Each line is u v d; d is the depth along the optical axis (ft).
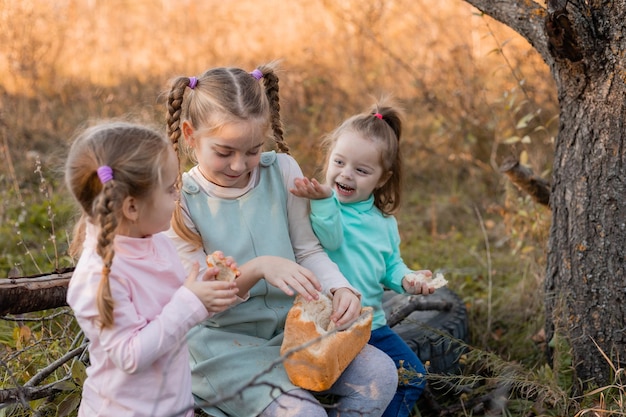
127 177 7.06
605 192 9.67
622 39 9.25
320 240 9.26
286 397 8.04
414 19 22.49
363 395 8.48
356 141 9.98
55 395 8.92
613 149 9.58
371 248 9.91
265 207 8.94
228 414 8.54
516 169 12.05
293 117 19.97
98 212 6.84
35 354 9.89
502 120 17.60
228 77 8.41
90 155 7.14
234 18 24.79
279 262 8.30
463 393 10.32
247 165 8.41
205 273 7.48
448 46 20.33
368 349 8.86
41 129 18.90
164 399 7.47
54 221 15.01
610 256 9.73
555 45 9.44
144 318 7.31
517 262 14.76
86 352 9.44
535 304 12.69
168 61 22.50
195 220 8.72
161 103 19.44
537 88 16.97
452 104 19.02
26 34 20.61
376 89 20.66
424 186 19.47
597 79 9.55
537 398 9.74
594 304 9.91
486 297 13.58
